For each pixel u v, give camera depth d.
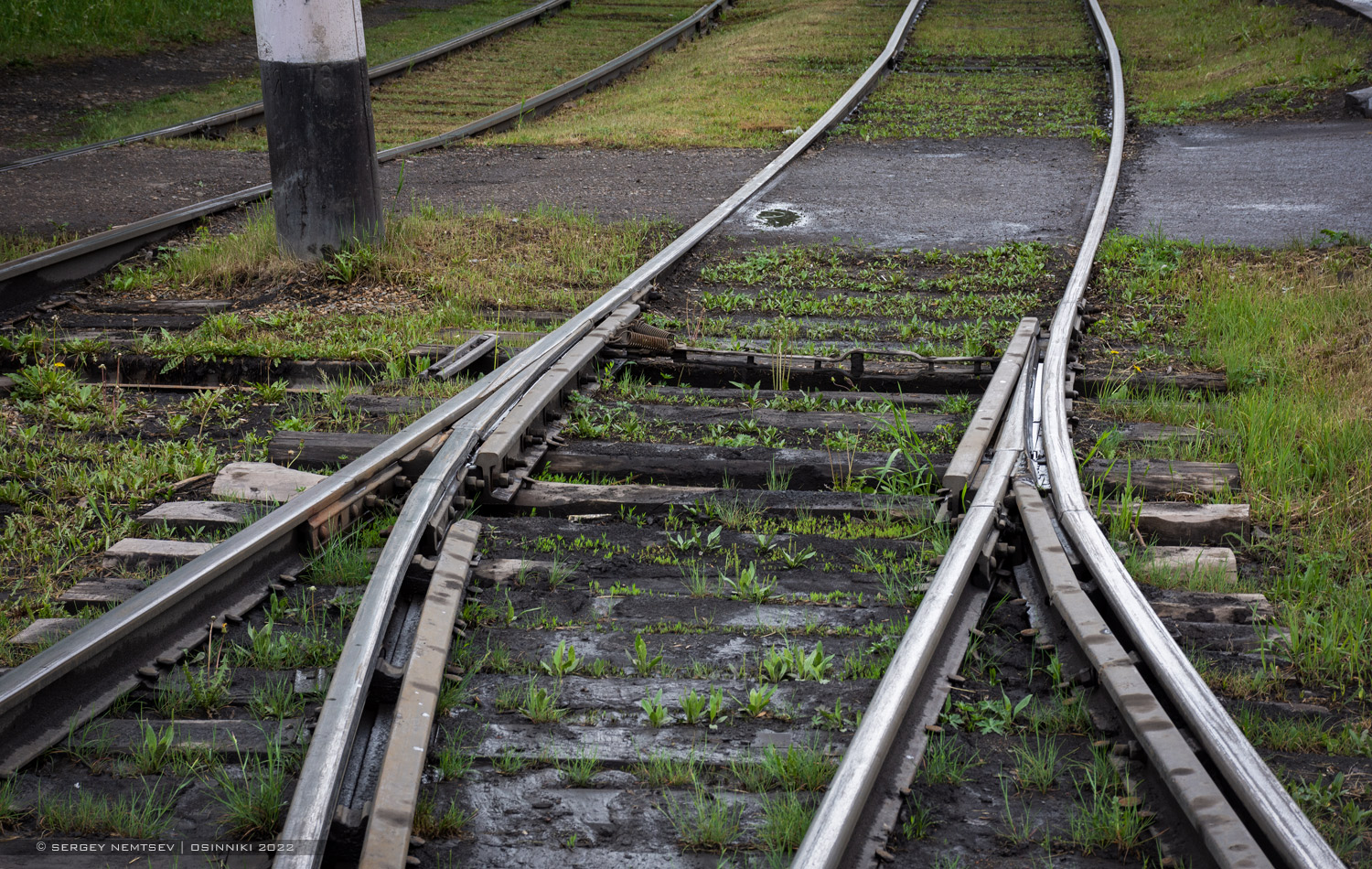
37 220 10.33
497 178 12.22
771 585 4.25
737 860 2.85
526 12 23.69
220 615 3.96
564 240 9.60
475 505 5.00
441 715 3.42
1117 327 7.45
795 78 18.08
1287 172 11.63
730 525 4.90
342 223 8.74
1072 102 16.06
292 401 6.61
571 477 5.60
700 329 7.60
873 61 19.11
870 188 11.74
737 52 20.38
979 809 3.02
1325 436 5.45
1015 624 3.94
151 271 9.14
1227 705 3.48
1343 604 4.08
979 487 4.74
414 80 19.06
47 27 19.80
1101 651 3.43
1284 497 4.95
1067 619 3.66
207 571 3.88
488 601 4.16
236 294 8.61
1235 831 2.65
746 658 3.79
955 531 4.66
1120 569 3.90
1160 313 7.75
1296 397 6.04
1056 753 3.25
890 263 9.17
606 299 7.50
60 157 13.07
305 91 8.41
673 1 26.89
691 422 6.21
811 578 4.37
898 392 6.88
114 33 20.64
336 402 6.36
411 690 3.31
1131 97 16.34
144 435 6.11
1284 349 6.81
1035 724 3.34
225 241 9.39
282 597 4.16
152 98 17.80
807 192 11.55
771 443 5.93
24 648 3.86
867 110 15.97
